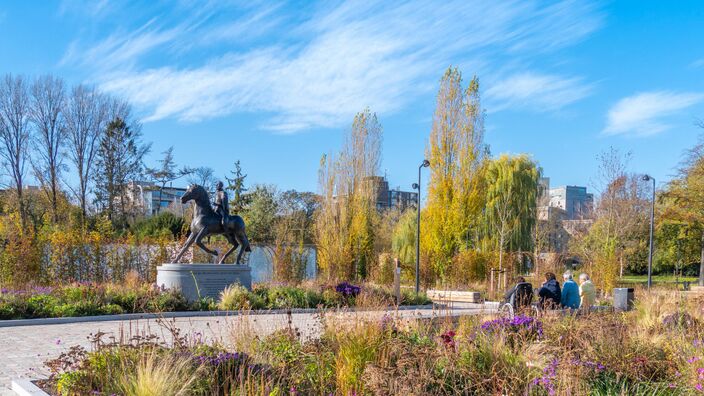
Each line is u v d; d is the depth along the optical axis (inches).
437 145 1472.7
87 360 252.1
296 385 240.2
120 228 1732.3
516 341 315.3
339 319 328.2
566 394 243.3
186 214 1628.9
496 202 1499.8
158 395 208.5
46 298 607.2
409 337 324.8
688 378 284.8
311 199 2256.4
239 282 744.3
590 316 450.3
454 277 1283.2
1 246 930.7
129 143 1806.1
